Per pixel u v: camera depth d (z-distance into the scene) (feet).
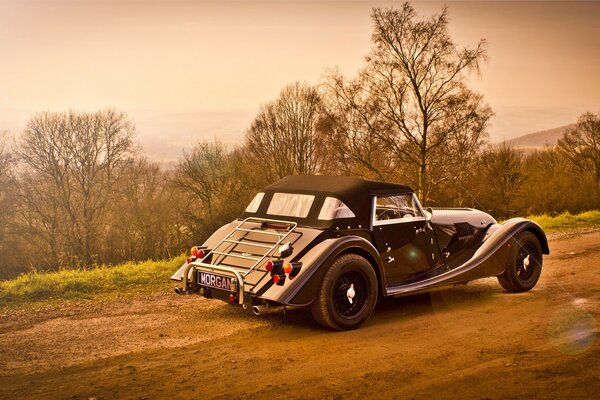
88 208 111.65
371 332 21.56
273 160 118.83
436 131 93.45
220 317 23.99
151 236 111.04
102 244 111.86
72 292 28.60
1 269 108.06
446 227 26.25
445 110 92.53
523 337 20.33
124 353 19.49
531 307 24.85
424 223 25.18
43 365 18.38
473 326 22.04
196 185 115.14
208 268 22.36
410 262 24.70
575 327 21.38
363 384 16.26
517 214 110.93
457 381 16.21
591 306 24.77
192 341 20.79
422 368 17.43
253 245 22.81
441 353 18.83
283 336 21.25
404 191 24.62
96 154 114.83
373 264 22.71
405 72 94.53
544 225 57.88
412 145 94.02
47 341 20.90
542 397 14.84
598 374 16.28
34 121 112.88
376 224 23.39
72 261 108.06
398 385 16.11
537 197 113.39
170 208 111.24
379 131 94.58
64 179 112.88
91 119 114.21
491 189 108.78
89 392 16.05
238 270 22.06
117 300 27.09
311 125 116.06
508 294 27.45
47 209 110.22
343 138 96.43
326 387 16.11
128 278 31.40
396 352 19.06
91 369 17.95
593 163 122.52
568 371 16.60
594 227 54.80
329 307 21.11
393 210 24.36
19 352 19.71
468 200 105.40
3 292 27.91
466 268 25.49
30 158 111.86
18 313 24.88
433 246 25.57
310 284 20.71
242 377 17.04
